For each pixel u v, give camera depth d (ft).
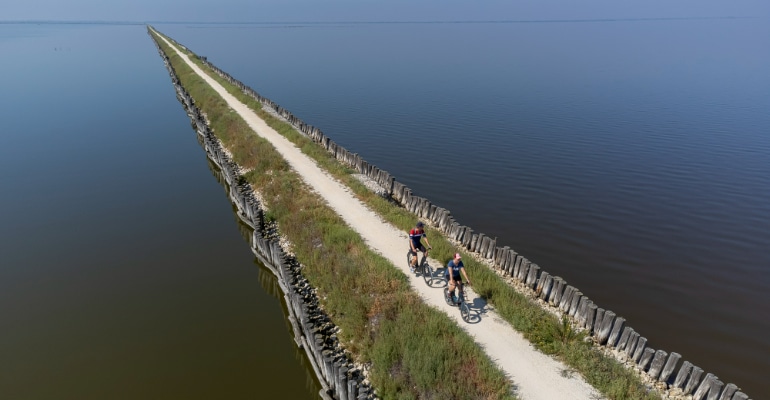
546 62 362.74
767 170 141.08
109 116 217.56
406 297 66.33
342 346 64.18
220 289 87.30
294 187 111.34
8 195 129.18
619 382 50.75
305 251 86.07
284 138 153.89
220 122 179.11
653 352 53.26
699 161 149.69
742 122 191.62
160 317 78.07
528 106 224.33
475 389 51.26
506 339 59.41
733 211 115.96
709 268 92.07
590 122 195.83
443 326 60.18
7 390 61.62
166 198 129.90
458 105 227.81
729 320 77.00
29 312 78.74
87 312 79.15
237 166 138.82
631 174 140.26
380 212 97.30
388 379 55.21
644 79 289.94
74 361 67.21
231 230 111.86
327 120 204.03
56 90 272.72
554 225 110.32
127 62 393.70
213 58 396.98
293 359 69.10
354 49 450.30
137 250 101.19
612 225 109.91
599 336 58.70
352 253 79.87
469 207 120.67
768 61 357.61
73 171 148.66
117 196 130.41
